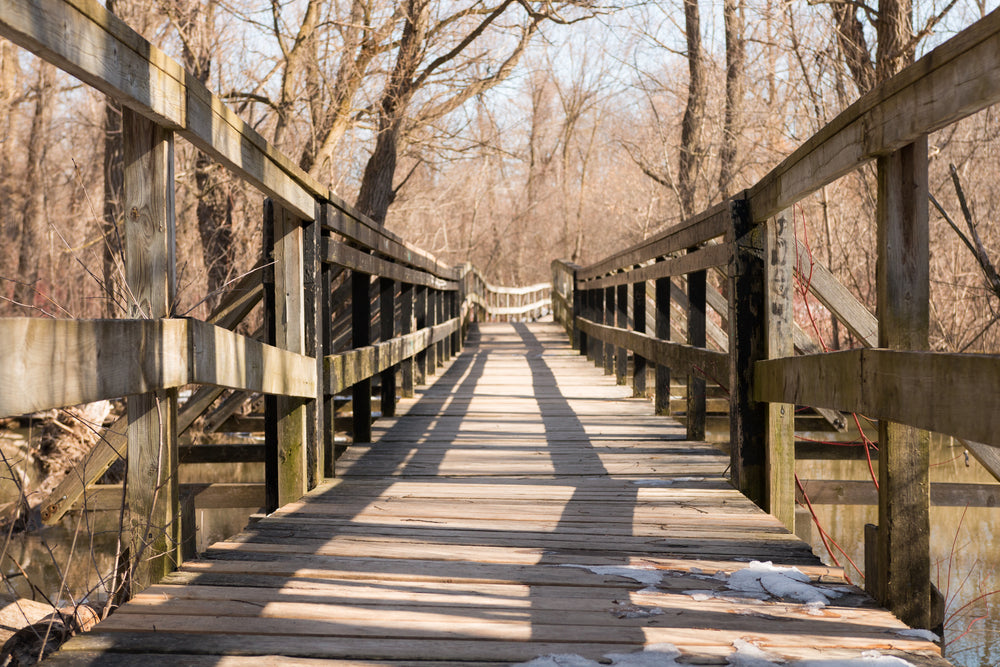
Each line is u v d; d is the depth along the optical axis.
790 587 2.62
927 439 2.41
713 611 2.42
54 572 4.79
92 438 6.39
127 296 2.46
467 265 15.16
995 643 4.32
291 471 3.96
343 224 4.48
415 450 5.26
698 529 3.40
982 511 7.08
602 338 9.27
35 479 6.30
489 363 10.80
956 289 9.54
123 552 2.82
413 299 8.11
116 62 2.04
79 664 2.03
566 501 3.92
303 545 3.12
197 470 8.11
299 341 4.00
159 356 2.27
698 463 4.82
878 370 2.34
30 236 12.50
